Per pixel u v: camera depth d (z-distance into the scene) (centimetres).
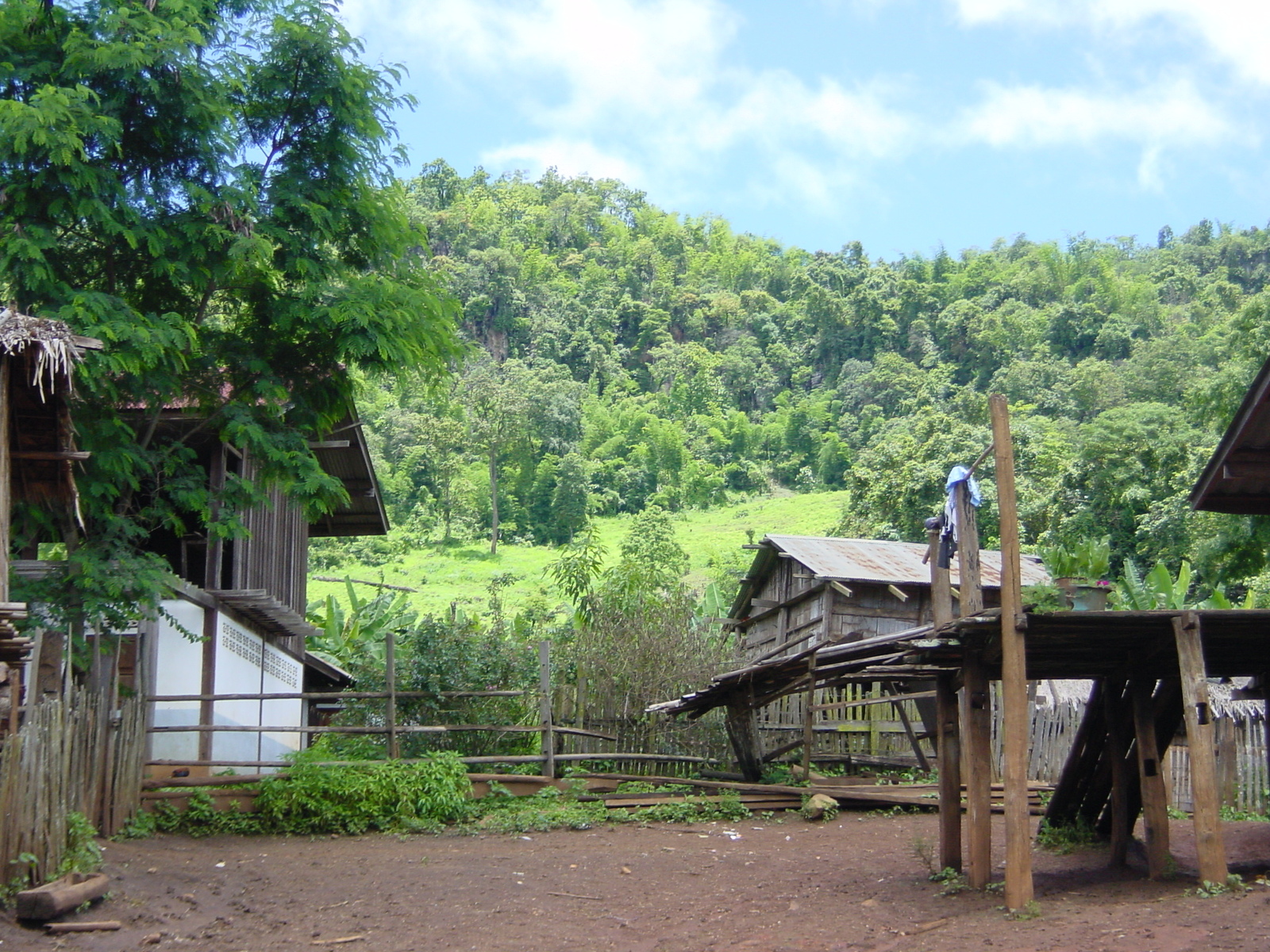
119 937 673
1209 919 608
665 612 1573
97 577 1000
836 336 10925
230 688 1355
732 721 1445
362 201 1216
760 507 8269
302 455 1145
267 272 1164
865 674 992
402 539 6731
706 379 10475
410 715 1332
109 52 987
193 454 1154
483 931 720
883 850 1037
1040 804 1318
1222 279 10294
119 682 1170
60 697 880
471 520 7338
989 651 773
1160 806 803
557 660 1456
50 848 720
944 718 870
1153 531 3123
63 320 945
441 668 1342
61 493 911
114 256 1124
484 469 8288
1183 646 709
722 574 3509
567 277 12481
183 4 1063
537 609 1720
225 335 1170
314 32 1140
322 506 1182
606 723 1453
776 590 2169
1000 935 625
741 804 1315
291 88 1162
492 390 7725
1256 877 783
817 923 718
